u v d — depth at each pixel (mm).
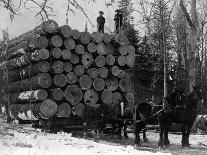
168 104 14320
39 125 20578
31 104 20062
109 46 21234
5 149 10781
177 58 35625
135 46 31953
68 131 19531
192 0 20938
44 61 19172
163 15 19406
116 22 22578
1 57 24719
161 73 31047
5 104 24781
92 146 12602
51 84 19422
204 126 21375
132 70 27188
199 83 37312
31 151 10461
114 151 11430
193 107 14469
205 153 13062
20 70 21922
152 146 15148
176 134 21438
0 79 24719
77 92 19625
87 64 20172
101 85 20469
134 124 15484
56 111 19156
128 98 21172
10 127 19922
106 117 18109
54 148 11586
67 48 19531
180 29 30922
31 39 19906
